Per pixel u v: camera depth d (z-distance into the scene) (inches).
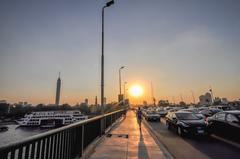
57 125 1925.4
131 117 1334.9
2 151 109.6
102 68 526.3
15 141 124.9
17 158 126.8
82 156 270.2
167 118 677.9
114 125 735.7
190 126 478.0
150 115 1044.5
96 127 425.4
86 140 323.3
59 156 198.1
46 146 169.3
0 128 1492.4
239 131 399.5
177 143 415.5
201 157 303.9
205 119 551.5
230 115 435.2
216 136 493.4
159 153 305.7
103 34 545.0
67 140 222.5
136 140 415.5
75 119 1945.1
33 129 1675.7
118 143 381.4
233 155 312.3
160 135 528.4
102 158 273.1
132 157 282.4
